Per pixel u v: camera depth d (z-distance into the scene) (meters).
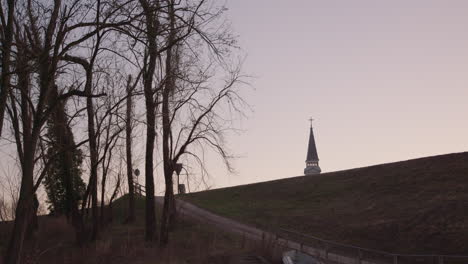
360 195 55.09
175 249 28.30
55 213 42.16
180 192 37.31
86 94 15.14
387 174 59.59
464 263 31.11
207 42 17.05
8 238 29.30
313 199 59.56
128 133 30.64
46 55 14.66
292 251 25.25
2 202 25.83
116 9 15.34
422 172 55.25
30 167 14.41
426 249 34.25
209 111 27.72
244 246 30.50
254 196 69.00
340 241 39.78
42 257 25.50
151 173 32.28
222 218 53.59
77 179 37.09
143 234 35.16
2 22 14.38
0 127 14.05
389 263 31.17
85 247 26.44
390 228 39.72
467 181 47.72
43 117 14.60
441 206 41.44
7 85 14.21
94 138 24.72
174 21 17.16
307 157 199.50
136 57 17.39
